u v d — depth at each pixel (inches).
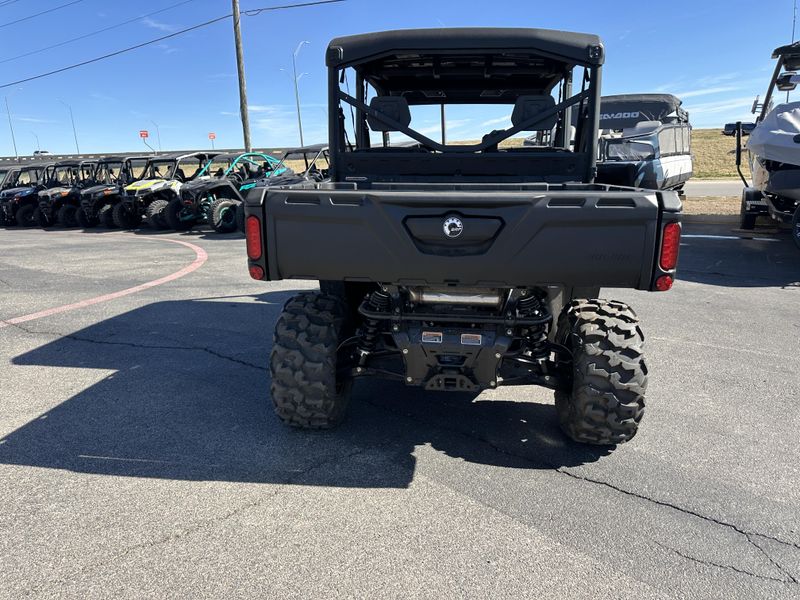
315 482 112.9
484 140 136.9
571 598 82.4
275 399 125.4
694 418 140.4
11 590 83.4
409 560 90.2
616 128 642.8
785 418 140.3
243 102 802.8
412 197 101.7
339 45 132.3
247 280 315.0
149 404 149.5
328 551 92.3
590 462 120.6
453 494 108.8
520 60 141.6
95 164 681.0
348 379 134.6
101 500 106.5
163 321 230.2
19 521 100.0
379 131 149.4
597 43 124.3
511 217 100.8
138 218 619.8
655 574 87.4
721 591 83.9
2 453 124.0
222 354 189.5
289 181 466.6
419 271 105.6
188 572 87.4
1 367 178.2
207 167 587.8
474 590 83.8
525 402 151.3
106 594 82.7
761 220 491.2
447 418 141.4
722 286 279.7
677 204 98.3
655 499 107.1
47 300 270.8
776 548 93.4
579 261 101.7
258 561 89.9
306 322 123.6
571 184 123.0
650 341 198.2
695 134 2468.0
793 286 277.3
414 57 138.3
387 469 117.8
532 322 113.2
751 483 112.5
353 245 106.0
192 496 108.0
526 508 104.4
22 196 705.6
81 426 136.8
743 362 177.9
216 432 133.6
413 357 116.6
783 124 325.1
